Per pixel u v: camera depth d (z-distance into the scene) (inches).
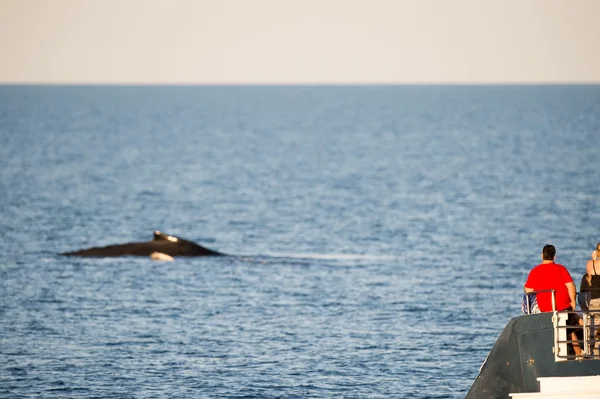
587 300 3048.7
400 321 4443.9
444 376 3612.2
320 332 4239.7
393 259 6176.2
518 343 2888.8
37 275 5477.4
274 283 5324.8
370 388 3476.9
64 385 3501.5
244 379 3575.3
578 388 2827.3
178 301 4845.0
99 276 5447.8
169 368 3708.2
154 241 6141.7
